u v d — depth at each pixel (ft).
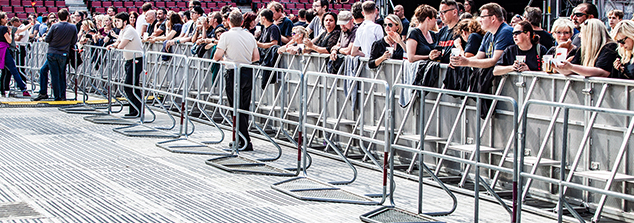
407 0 59.82
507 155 18.53
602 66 16.08
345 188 18.83
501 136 18.74
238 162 21.91
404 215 15.81
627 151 15.56
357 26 25.44
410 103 21.25
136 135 27.04
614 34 15.66
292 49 26.48
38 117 32.14
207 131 29.19
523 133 13.32
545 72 17.19
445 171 21.01
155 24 39.93
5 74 40.22
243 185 18.79
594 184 16.49
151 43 37.73
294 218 15.25
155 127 29.48
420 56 21.20
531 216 16.31
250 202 16.75
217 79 31.48
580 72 15.96
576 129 16.74
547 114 17.33
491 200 17.69
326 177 20.58
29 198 16.60
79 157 22.43
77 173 19.83
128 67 32.01
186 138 26.66
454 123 19.66
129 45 31.76
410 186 19.61
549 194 17.67
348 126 24.66
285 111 27.91
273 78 28.37
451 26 20.97
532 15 20.83
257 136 28.12
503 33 18.25
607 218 16.33
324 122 19.21
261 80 28.84
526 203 17.63
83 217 14.82
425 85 20.74
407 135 21.47
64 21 37.42
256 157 23.52
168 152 23.84
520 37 17.76
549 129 16.80
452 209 16.03
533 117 17.72
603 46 16.14
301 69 27.02
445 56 20.84
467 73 19.53
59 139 25.99
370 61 22.85
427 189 19.21
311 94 25.66
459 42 20.11
